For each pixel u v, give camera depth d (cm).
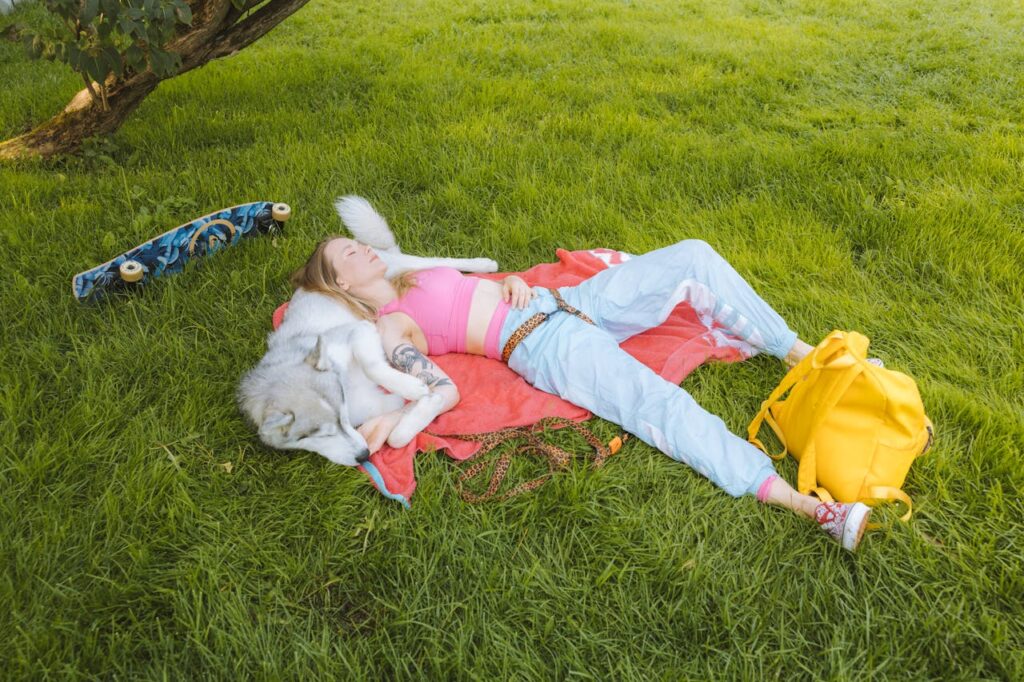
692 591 210
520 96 553
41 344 296
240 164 446
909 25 730
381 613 211
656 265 291
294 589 217
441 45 679
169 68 405
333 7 815
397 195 431
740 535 228
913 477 242
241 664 195
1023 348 292
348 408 267
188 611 206
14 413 262
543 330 286
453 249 383
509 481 249
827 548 223
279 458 257
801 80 589
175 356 299
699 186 428
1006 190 411
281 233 383
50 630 198
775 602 208
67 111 462
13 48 658
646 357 295
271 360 268
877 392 225
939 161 444
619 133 495
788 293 333
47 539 220
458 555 222
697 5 819
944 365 289
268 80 584
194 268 351
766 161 452
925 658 193
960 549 216
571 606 209
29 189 411
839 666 190
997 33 682
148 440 257
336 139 483
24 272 344
